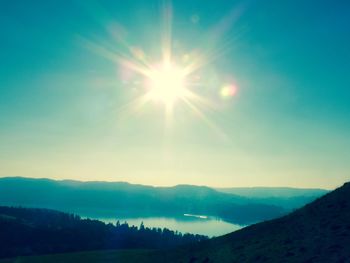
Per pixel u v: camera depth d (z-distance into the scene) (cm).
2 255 15150
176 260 3422
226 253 2989
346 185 4041
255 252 2689
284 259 2241
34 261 5144
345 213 2948
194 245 4206
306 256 2164
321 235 2556
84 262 4662
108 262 4375
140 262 3931
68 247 18125
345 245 2155
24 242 17912
